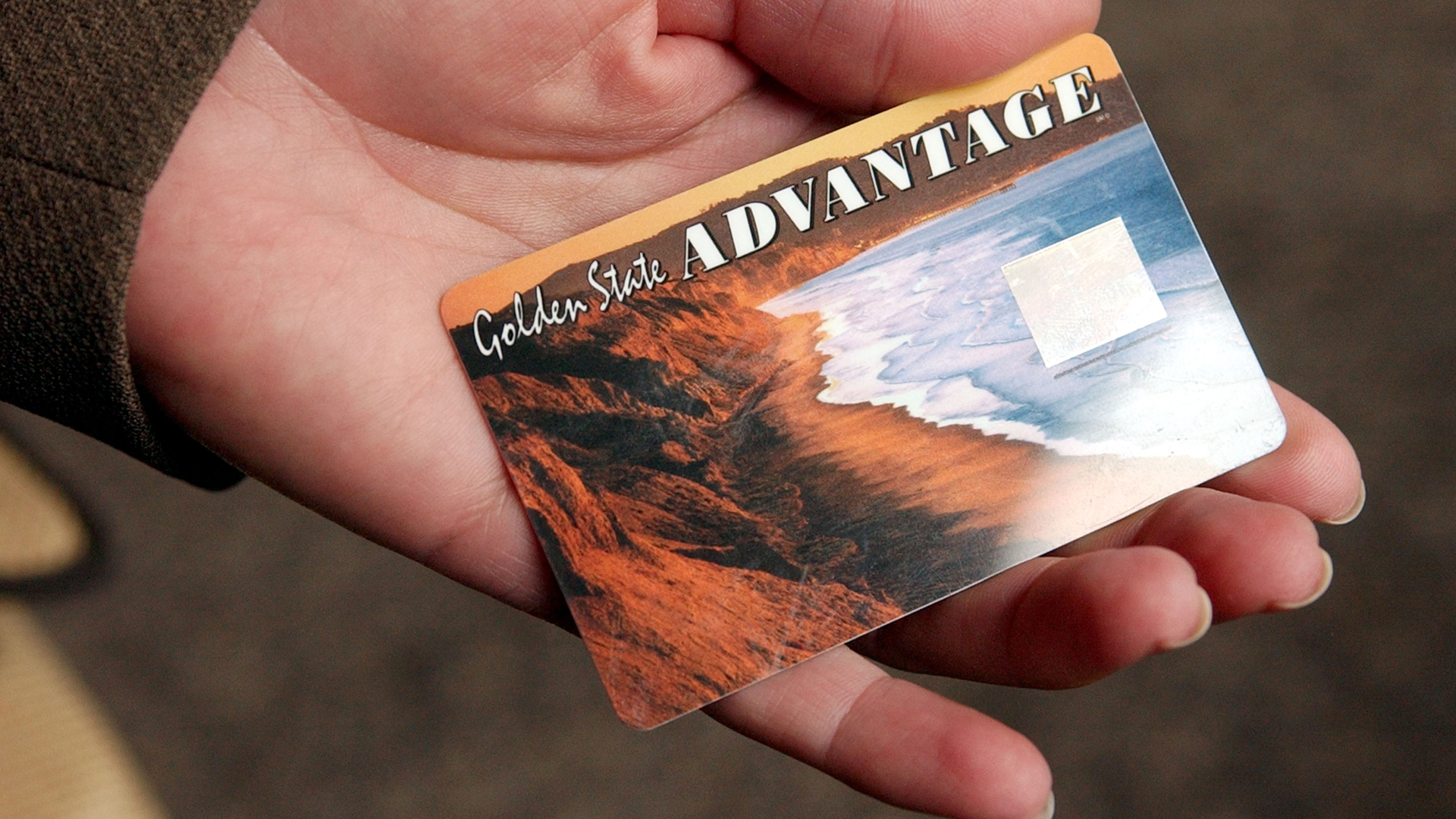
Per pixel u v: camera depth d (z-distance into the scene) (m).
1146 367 0.22
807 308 0.22
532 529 0.23
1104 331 0.22
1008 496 0.22
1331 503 0.22
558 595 0.23
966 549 0.22
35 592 0.30
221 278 0.22
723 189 0.22
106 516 0.37
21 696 0.31
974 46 0.22
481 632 0.36
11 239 0.21
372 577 0.37
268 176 0.22
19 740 0.31
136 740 0.35
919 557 0.22
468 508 0.23
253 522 0.38
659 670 0.22
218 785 0.34
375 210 0.23
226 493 0.38
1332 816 0.32
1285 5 0.42
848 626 0.22
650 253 0.22
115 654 0.36
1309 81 0.41
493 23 0.22
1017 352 0.22
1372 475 0.34
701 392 0.22
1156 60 0.42
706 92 0.23
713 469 0.22
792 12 0.22
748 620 0.22
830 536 0.22
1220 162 0.40
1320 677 0.33
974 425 0.22
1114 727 0.33
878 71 0.23
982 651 0.22
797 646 0.22
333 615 0.36
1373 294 0.37
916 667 0.23
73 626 0.36
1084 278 0.22
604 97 0.23
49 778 0.31
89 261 0.21
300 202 0.22
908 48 0.22
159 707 0.35
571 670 0.35
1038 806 0.21
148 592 0.37
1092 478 0.22
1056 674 0.21
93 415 0.22
